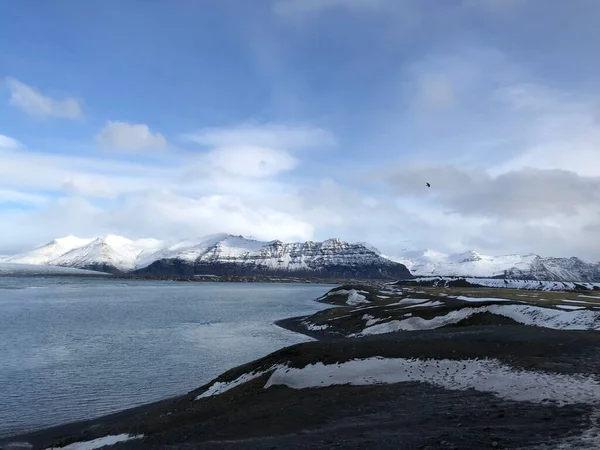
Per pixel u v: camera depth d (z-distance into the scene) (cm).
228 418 2384
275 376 3002
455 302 7088
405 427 1599
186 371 4441
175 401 3284
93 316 9338
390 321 6456
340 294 15812
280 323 8569
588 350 2527
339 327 7281
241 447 1642
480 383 2189
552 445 1159
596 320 4244
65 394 3644
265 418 2206
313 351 3188
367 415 1909
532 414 1547
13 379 4047
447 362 2627
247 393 2894
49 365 4616
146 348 5666
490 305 5828
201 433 2177
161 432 2408
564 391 1809
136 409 3272
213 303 14275
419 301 8238
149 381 4062
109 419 3056
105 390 3769
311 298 18588
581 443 1145
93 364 4694
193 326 7975
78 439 2594
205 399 3088
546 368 2205
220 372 4409
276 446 1570
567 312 4753
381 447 1356
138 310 11031
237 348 5719
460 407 1806
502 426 1434
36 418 3112
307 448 1466
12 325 7606
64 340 6188
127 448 2203
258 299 17112
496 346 2781
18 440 2723
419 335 3544
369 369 2734
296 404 2378
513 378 2144
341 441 1495
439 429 1502
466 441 1302
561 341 2770
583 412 1487
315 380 2761
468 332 3506
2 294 16100
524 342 2802
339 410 2094
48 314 9525
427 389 2245
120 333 6956
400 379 2522
